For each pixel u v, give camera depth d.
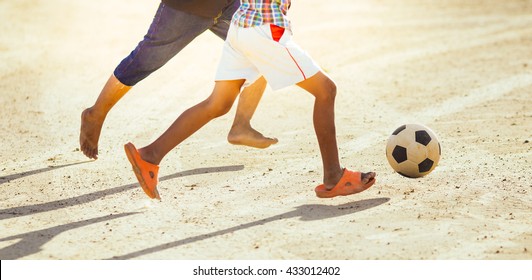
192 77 22.06
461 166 12.91
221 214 10.73
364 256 9.14
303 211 10.77
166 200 11.43
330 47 26.77
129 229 10.20
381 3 38.12
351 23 32.09
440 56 24.98
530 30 29.92
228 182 12.31
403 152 11.76
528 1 38.25
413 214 10.52
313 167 13.10
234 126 12.68
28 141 15.20
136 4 36.72
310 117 17.22
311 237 9.75
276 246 9.48
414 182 12.04
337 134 15.56
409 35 29.20
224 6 11.64
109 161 13.71
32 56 24.69
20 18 31.98
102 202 11.37
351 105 18.47
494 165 12.93
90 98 19.33
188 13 11.45
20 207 11.15
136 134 15.84
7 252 9.42
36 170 13.11
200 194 11.70
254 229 10.09
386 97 19.33
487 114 17.20
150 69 11.93
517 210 10.64
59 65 23.39
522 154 13.64
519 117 16.80
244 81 10.62
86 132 12.41
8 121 16.84
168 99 19.33
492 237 9.66
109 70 22.91
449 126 16.11
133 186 12.16
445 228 9.98
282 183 12.20
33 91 19.92
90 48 26.33
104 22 31.78
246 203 11.21
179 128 10.61
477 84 20.67
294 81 10.22
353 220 10.34
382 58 24.77
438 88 20.31
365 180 10.80
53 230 10.18
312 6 36.62
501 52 25.45
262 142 12.71
